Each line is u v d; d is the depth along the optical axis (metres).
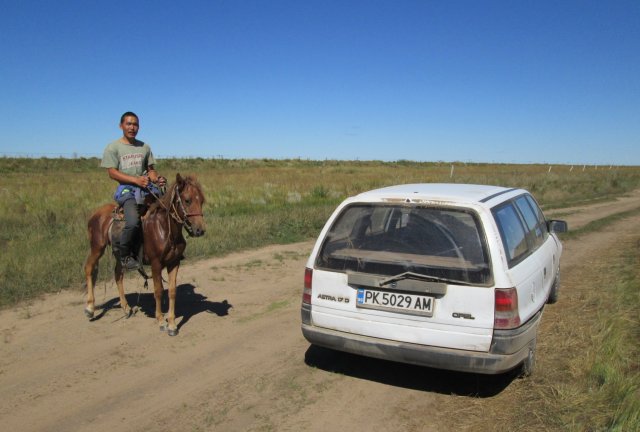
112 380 4.64
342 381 4.61
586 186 28.58
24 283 7.39
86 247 9.58
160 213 5.79
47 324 6.09
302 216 14.25
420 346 3.99
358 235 4.40
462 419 3.88
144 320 6.34
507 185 26.47
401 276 4.02
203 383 4.58
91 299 6.33
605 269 8.65
